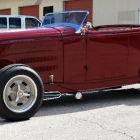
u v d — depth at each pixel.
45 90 5.37
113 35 5.73
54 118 4.89
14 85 4.75
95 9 14.31
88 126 4.48
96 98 6.34
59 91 5.47
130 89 7.18
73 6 15.52
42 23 6.31
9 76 4.62
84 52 5.54
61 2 16.02
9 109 4.62
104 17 13.97
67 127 4.44
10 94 4.70
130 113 5.15
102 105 5.73
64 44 5.40
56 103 5.94
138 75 6.11
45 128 4.40
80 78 5.59
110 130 4.30
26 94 4.80
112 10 13.62
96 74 5.69
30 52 5.21
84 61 5.56
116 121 4.71
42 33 5.32
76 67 5.53
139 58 6.06
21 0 18.52
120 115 5.03
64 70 5.46
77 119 4.83
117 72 5.88
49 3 16.75
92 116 5.00
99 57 5.66
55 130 4.32
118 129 4.34
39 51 5.27
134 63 6.02
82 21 5.50
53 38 5.32
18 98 4.74
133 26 6.64
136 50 6.00
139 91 6.96
